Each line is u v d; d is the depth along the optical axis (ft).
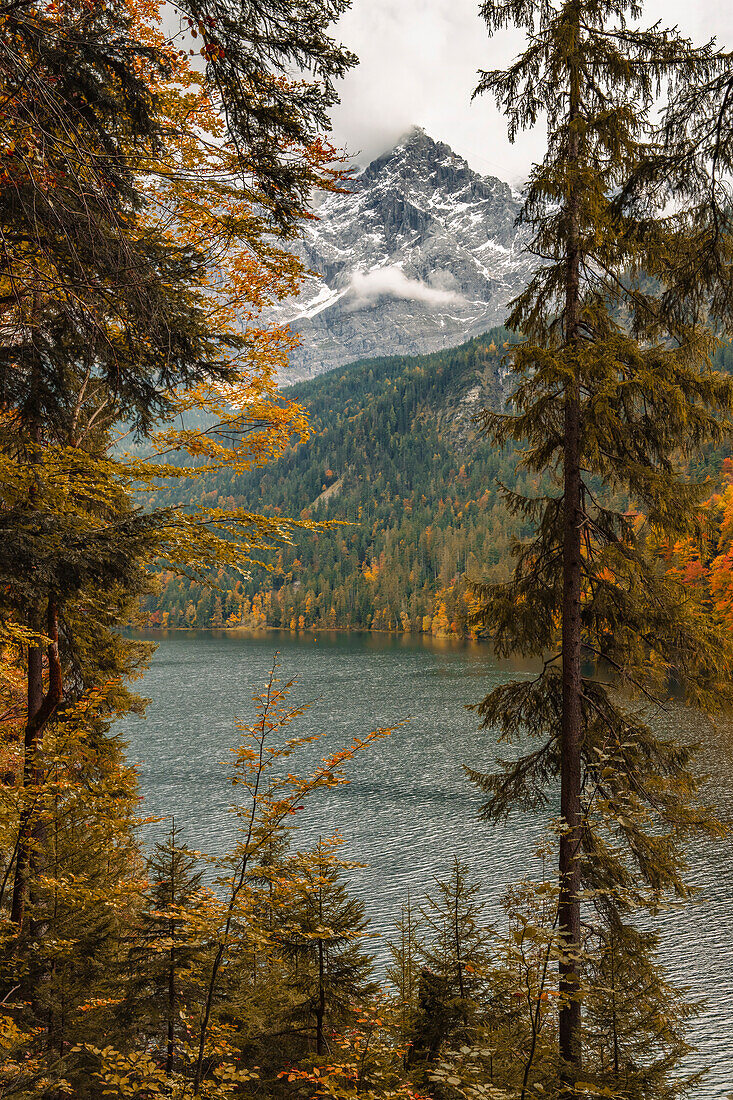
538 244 32.27
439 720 171.94
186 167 18.92
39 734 31.65
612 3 29.01
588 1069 26.73
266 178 18.94
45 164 15.12
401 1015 26.43
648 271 28.09
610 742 31.53
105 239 16.62
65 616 36.70
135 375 24.91
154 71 17.52
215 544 24.39
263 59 16.28
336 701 196.95
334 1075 18.51
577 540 33.27
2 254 16.67
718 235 16.97
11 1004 25.75
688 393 30.07
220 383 30.63
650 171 16.61
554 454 35.22
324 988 25.86
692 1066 50.03
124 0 17.74
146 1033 27.76
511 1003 23.32
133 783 33.35
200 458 33.19
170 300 21.27
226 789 122.42
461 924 29.09
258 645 389.19
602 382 29.17
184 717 186.09
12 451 26.96
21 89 14.26
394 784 125.49
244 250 26.18
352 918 26.58
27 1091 20.76
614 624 32.83
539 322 33.04
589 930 30.60
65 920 29.07
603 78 29.81
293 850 93.71
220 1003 27.27
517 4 29.81
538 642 35.63
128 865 37.55
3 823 24.85
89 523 25.39
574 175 28.78
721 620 33.06
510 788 35.45
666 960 65.05
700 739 122.42
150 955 28.27
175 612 545.03
